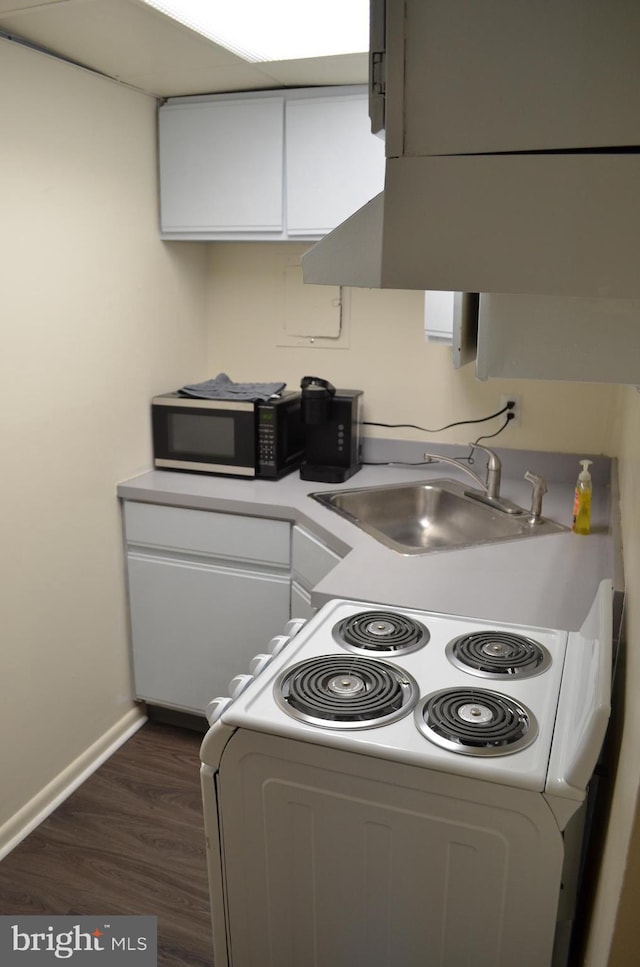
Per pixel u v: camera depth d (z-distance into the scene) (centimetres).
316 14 174
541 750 113
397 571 182
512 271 70
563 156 67
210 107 246
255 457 259
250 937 133
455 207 70
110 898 202
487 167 69
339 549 205
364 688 129
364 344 280
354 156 234
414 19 68
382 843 118
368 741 115
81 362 230
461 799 111
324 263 78
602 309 93
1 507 205
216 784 126
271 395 260
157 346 269
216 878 132
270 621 247
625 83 65
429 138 70
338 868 122
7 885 205
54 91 207
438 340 222
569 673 135
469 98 68
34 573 220
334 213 240
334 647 145
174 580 257
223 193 251
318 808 121
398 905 120
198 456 265
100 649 255
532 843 109
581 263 68
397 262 73
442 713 122
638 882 82
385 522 256
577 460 259
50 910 197
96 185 228
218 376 287
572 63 65
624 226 67
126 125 239
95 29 187
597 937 101
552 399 259
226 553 246
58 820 230
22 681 220
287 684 132
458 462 252
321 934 128
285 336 291
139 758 260
